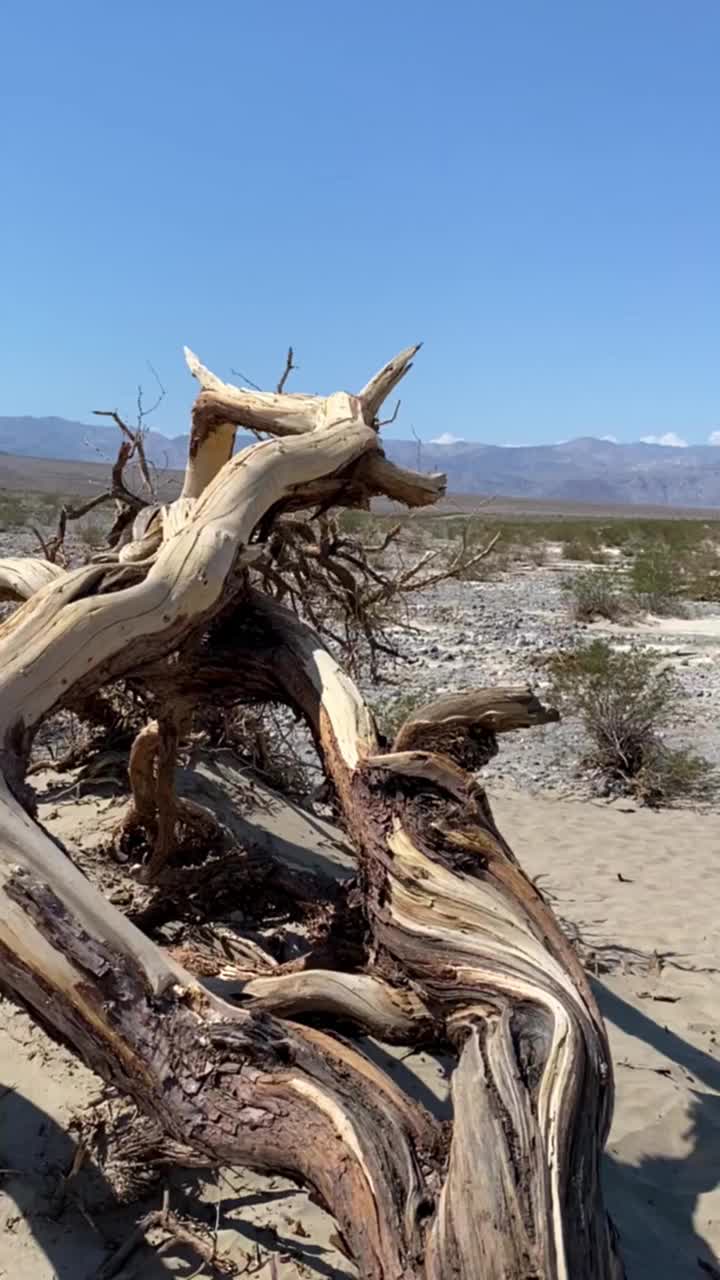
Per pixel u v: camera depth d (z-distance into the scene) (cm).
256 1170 256
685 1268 346
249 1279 307
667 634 1719
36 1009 271
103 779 657
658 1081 453
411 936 305
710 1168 400
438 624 1705
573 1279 218
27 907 271
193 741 694
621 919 638
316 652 396
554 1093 249
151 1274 307
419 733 355
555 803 888
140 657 364
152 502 609
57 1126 357
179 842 531
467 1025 283
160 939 442
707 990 545
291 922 456
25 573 440
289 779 750
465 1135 242
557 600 2084
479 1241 222
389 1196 236
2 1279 300
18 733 320
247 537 402
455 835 315
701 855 764
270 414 508
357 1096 257
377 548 617
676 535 3650
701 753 1025
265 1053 261
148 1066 261
